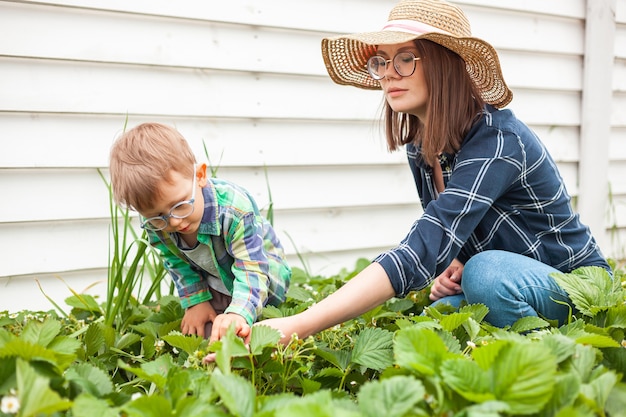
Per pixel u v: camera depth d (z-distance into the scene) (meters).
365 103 3.07
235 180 2.82
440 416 1.05
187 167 1.63
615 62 3.81
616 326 1.54
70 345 1.39
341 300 1.54
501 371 1.07
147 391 1.46
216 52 2.71
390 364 1.38
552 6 3.42
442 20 1.79
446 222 1.68
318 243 3.03
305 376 1.52
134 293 2.77
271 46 2.82
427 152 1.81
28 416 0.98
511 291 1.79
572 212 1.99
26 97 2.41
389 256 1.59
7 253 2.45
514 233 1.95
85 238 2.60
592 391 1.08
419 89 1.79
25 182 2.46
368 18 3.02
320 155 2.99
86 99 2.52
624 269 3.59
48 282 2.55
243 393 1.08
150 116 2.64
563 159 3.60
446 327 1.54
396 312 2.00
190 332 1.90
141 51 2.58
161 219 1.62
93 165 2.56
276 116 2.86
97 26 2.50
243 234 1.76
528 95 3.47
